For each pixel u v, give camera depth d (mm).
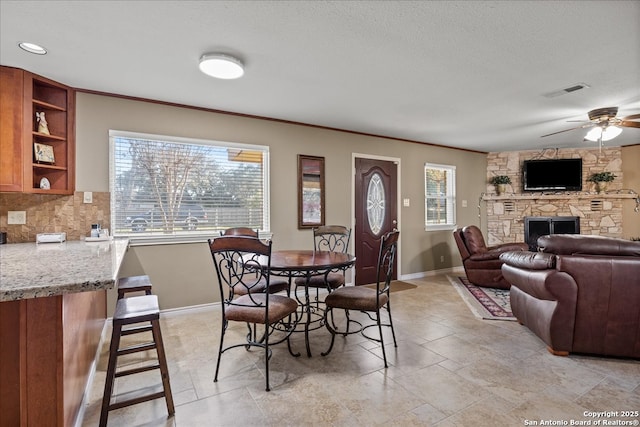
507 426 1643
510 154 6312
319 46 2260
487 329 2992
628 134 5035
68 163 2957
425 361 2357
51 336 1287
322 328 3027
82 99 3023
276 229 4027
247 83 2906
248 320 2086
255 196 3916
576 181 5910
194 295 3498
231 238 2043
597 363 2312
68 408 1400
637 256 2311
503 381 2074
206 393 1959
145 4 1781
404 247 5293
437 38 2156
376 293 2416
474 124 4324
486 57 2430
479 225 6289
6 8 1806
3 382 1278
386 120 4117
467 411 1767
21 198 2816
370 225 4914
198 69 2611
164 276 3357
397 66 2578
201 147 3604
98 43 2203
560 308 2379
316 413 1759
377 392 1957
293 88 3031
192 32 2072
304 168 4254
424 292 4371
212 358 2426
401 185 5250
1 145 2521
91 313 2094
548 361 2348
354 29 2045
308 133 4301
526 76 2771
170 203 3434
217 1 1761
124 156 3234
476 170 6270
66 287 1115
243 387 2023
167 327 3062
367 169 4875
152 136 3311
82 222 3020
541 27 2020
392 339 2768
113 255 1943
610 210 5879
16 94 2566
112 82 2861
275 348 2605
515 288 3025
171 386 2039
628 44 2230
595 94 3201
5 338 1280
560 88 3049
